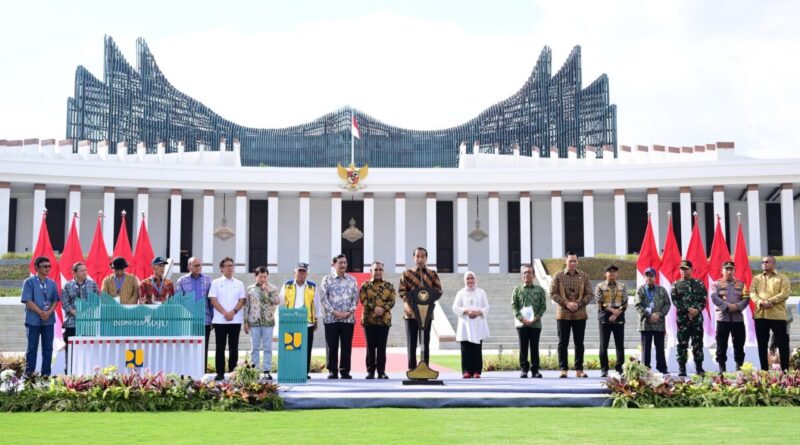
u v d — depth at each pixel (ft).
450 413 44.34
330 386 52.70
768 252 189.88
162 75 244.01
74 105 228.84
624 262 153.07
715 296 62.59
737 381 50.52
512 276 160.45
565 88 240.94
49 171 169.99
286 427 38.96
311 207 195.83
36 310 56.90
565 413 44.37
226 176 179.52
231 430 38.04
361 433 37.06
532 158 198.59
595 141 233.96
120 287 59.93
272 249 181.06
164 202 189.37
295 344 55.11
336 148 232.53
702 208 191.72
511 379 59.31
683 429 38.32
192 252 190.90
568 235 195.31
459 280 157.07
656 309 63.36
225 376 60.08
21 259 158.40
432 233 184.24
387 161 235.40
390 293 60.34
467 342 62.23
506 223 195.72
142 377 48.60
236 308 59.21
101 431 37.88
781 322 59.41
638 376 49.44
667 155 184.65
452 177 182.70
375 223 197.57
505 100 244.42
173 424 40.06
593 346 111.55
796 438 35.55
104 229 174.19
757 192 173.17
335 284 60.44
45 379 49.19
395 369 77.61
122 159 183.62
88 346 52.37
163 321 52.75
